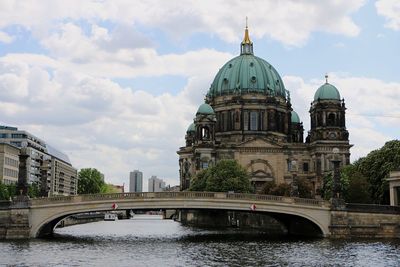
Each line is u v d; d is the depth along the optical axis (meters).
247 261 68.69
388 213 104.38
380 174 131.62
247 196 101.25
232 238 106.38
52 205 94.94
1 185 158.38
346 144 196.75
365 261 68.69
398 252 77.81
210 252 78.56
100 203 96.25
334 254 75.62
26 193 94.94
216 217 183.75
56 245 85.06
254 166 199.62
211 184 157.75
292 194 123.69
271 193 165.62
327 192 144.25
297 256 73.56
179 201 98.44
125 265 64.62
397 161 127.88
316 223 102.81
